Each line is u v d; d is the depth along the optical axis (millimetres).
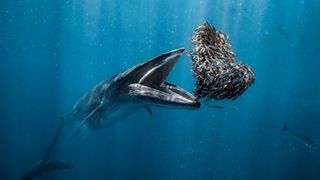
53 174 17422
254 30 43219
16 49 48312
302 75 47656
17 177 18344
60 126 9375
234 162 20984
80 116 8156
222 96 2139
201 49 2148
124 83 4035
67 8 32156
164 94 3020
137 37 43531
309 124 22984
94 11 33969
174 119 24906
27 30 40062
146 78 3320
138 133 22656
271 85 48750
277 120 24703
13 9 30125
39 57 52031
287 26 43562
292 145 21719
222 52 2186
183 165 20328
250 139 23484
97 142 20406
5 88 50844
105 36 44250
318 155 20438
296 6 39156
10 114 31938
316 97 24562
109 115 6895
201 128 25062
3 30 40156
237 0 35938
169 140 22766
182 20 37781
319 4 38656
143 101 3219
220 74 2084
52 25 38781
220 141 23562
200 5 35375
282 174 19391
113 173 18547
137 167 19422
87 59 50344
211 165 20656
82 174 17938
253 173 19844
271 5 38750
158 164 20094
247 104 34094
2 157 20547
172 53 3230
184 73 37906
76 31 41750
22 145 22891
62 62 52125
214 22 39000
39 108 33281
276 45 46188
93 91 7363
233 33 42094
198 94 2217
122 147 21016
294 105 25188
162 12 36312
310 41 44750
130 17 36938
